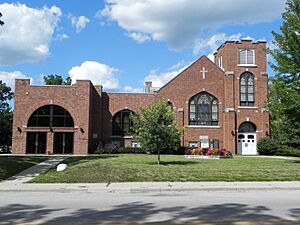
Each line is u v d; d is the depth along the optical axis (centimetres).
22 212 1098
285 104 2719
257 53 5075
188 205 1218
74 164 2700
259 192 1605
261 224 903
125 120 4953
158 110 2756
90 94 4659
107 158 3334
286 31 2777
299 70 2719
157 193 1584
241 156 4191
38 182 1888
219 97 5022
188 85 5006
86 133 4516
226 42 5066
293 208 1142
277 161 3072
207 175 2061
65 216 1027
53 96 4556
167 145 2730
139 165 2548
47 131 4503
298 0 2764
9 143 6481
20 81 4544
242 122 4947
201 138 4916
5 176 2134
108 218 995
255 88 5019
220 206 1190
